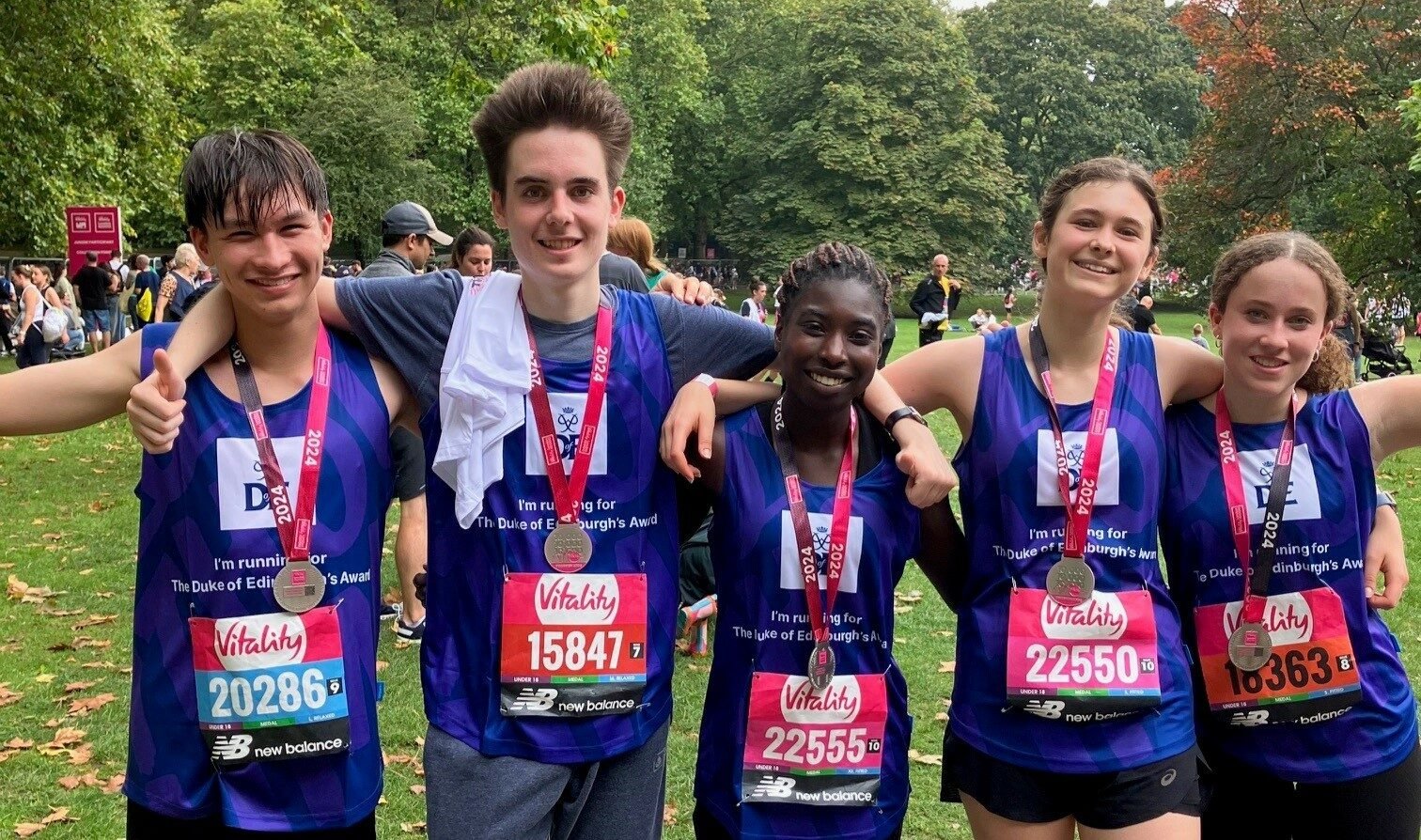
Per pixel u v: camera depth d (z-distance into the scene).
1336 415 2.59
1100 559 2.43
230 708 2.26
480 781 2.30
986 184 50.66
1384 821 2.52
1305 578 2.54
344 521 2.36
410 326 2.43
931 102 51.62
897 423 2.41
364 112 33.62
